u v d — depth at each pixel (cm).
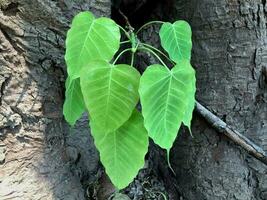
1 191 73
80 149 94
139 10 112
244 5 91
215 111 99
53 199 81
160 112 60
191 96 61
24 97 76
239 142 96
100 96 59
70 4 81
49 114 81
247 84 97
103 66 59
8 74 73
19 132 76
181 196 107
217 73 97
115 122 60
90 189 95
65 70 83
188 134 102
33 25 76
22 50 75
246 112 98
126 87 59
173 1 102
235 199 100
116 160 65
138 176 107
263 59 95
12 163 75
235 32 94
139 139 65
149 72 59
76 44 61
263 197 103
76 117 70
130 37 71
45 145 80
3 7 72
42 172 79
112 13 114
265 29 94
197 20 97
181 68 60
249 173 101
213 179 101
